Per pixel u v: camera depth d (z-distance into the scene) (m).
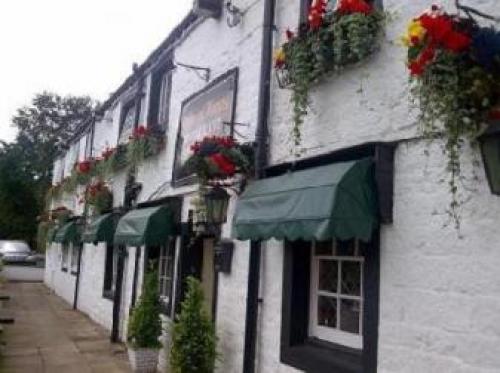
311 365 4.87
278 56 5.47
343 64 4.75
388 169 4.20
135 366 8.12
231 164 5.88
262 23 6.54
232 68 7.21
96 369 8.46
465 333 3.48
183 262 8.23
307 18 5.54
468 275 3.49
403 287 3.97
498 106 3.09
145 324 8.20
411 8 4.23
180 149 8.55
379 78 4.46
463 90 3.16
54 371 8.27
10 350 9.72
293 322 5.28
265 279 5.80
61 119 44.94
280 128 5.85
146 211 8.84
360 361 4.52
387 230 4.16
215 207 6.19
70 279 18.17
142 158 10.02
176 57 9.49
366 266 4.32
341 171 4.27
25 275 27.61
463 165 3.56
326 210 4.09
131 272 10.72
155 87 10.77
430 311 3.74
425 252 3.83
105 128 14.98
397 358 3.95
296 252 5.38
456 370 3.51
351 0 4.56
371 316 4.21
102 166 13.09
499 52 3.05
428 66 3.27
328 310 5.19
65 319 14.00
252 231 5.02
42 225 25.00
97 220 11.95
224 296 6.73
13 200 35.84
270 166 5.82
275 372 5.43
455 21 3.23
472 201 3.51
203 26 8.42
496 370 3.26
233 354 6.35
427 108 3.46
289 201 4.64
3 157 37.31
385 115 4.36
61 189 20.88
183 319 6.52
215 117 7.40
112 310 12.00
